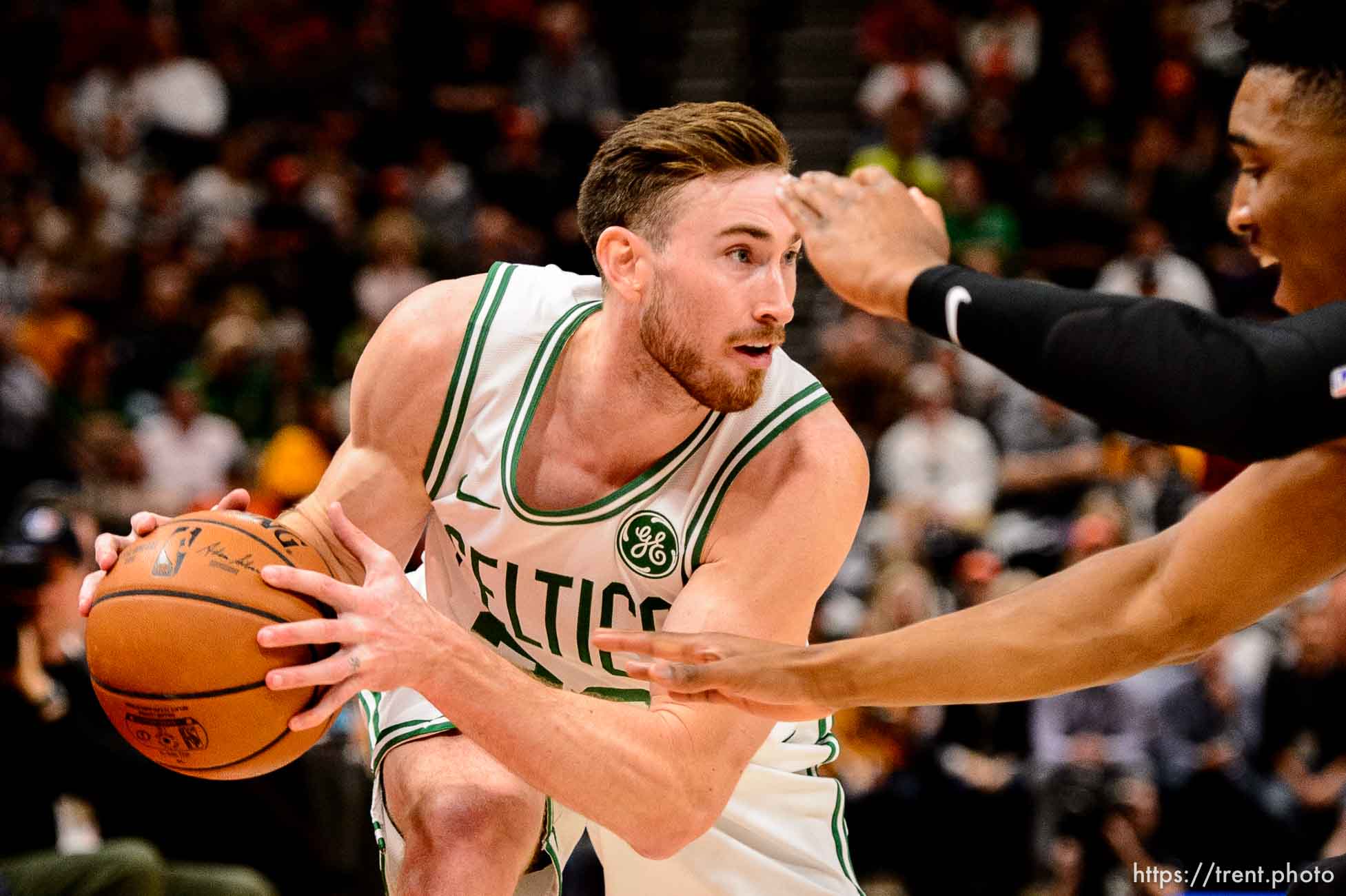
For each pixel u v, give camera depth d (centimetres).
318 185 1422
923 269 242
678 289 315
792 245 317
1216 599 267
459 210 1389
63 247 1406
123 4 1638
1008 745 793
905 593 847
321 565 315
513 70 1562
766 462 332
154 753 302
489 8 1581
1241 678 794
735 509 331
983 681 277
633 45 1634
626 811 304
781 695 280
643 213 318
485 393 340
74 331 1280
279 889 588
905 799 782
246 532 306
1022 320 229
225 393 1220
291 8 1652
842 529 331
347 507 348
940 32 1470
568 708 297
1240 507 261
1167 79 1380
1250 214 240
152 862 534
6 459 1100
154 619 291
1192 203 1297
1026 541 974
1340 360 214
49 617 533
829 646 281
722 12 1644
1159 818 750
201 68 1555
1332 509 254
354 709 632
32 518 541
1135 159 1343
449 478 346
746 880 388
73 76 1573
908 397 1127
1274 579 264
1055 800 751
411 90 1579
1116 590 274
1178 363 217
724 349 317
